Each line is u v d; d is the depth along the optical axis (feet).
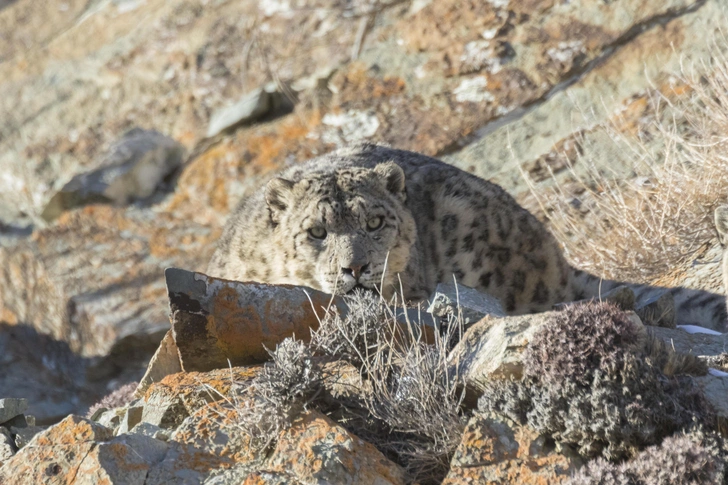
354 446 53.42
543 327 54.75
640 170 118.73
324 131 161.27
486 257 95.81
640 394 51.44
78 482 52.65
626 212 105.40
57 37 225.97
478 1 164.45
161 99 187.21
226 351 66.80
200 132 176.04
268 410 55.42
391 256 85.30
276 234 88.22
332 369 60.70
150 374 71.77
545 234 101.24
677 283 95.71
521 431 53.01
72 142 187.52
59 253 164.45
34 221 178.09
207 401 61.00
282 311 67.87
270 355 61.77
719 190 100.12
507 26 158.30
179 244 158.51
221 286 67.77
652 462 48.98
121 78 198.29
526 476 51.01
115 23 219.82
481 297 73.51
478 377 56.03
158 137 176.35
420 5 171.53
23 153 189.47
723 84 112.98
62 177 179.63
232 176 163.53
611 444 51.24
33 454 54.70
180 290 67.05
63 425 56.59
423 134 150.20
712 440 50.31
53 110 200.23
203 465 54.34
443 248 93.76
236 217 99.04
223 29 193.88
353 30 175.22
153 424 60.80
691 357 55.52
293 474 51.65
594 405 51.31
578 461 52.08
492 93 150.82
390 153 103.91
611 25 148.77
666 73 136.56
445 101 153.89
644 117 131.54
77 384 147.95
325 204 84.07
